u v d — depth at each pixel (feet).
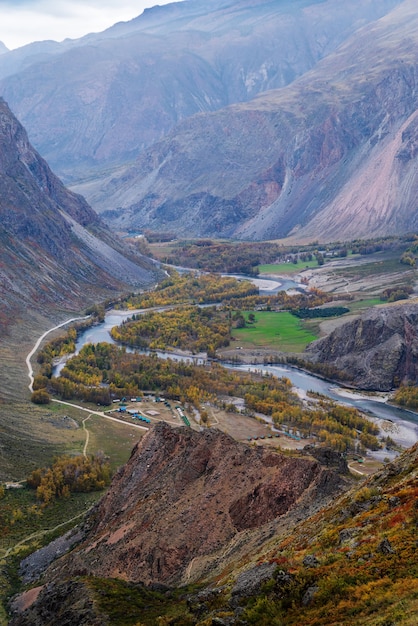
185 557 305.53
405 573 187.93
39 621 289.74
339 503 260.42
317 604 191.52
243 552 278.26
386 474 256.52
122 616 256.32
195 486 352.69
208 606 223.71
